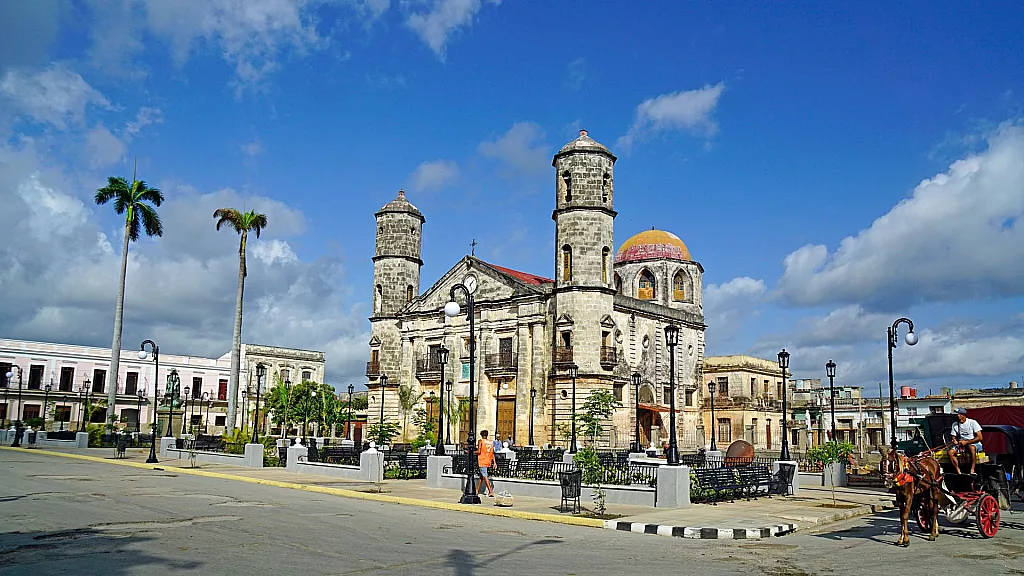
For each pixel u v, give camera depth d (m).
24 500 20.62
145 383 83.38
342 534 16.06
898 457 16.64
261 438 47.91
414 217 66.25
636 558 14.28
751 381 71.00
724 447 67.75
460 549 14.66
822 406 69.75
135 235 58.12
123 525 16.45
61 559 12.51
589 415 43.22
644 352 60.84
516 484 25.14
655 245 72.12
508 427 56.00
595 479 23.94
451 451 41.91
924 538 17.22
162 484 26.89
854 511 22.25
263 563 12.47
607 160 54.81
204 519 17.72
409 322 62.84
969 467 18.53
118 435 47.47
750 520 19.27
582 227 53.25
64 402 78.06
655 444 60.84
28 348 77.19
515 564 13.24
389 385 63.12
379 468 30.30
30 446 51.34
